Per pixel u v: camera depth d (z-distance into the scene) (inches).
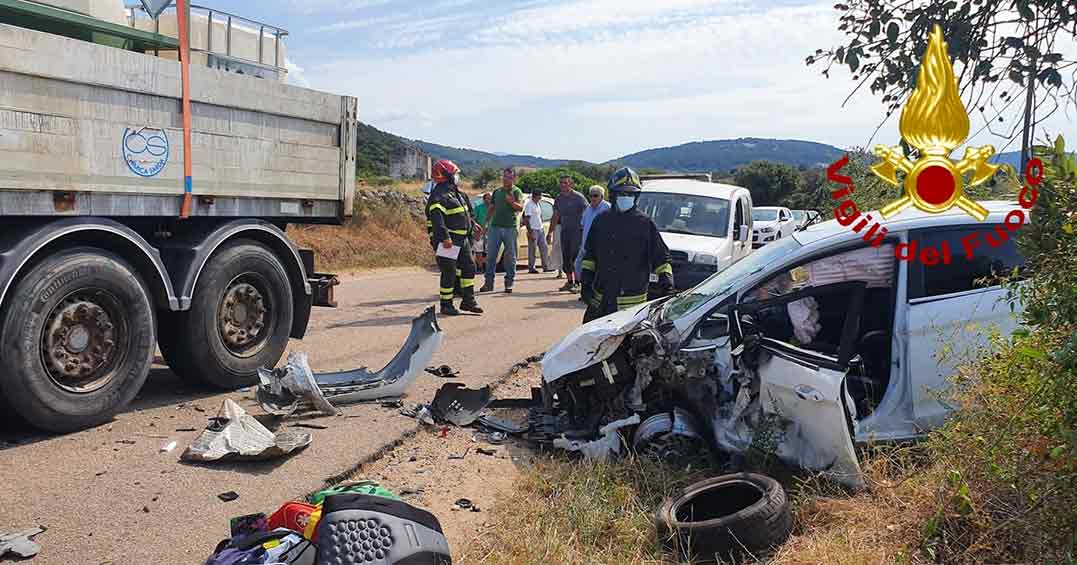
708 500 186.5
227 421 219.3
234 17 287.0
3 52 204.2
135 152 239.5
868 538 163.8
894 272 207.9
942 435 181.5
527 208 699.4
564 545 170.4
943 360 199.8
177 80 249.6
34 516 173.0
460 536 176.9
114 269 231.3
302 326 309.6
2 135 206.4
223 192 269.0
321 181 310.7
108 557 158.2
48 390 217.9
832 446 189.5
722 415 210.1
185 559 159.0
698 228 503.8
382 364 324.8
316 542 142.2
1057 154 139.3
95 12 240.4
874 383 210.2
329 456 214.8
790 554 161.5
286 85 289.3
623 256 274.2
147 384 286.5
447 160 447.8
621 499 191.9
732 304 209.9
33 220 220.8
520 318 444.8
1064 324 141.2
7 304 209.3
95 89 227.8
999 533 153.3
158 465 204.2
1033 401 147.9
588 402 231.5
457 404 261.4
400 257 799.1
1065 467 143.1
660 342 213.0
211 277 265.6
